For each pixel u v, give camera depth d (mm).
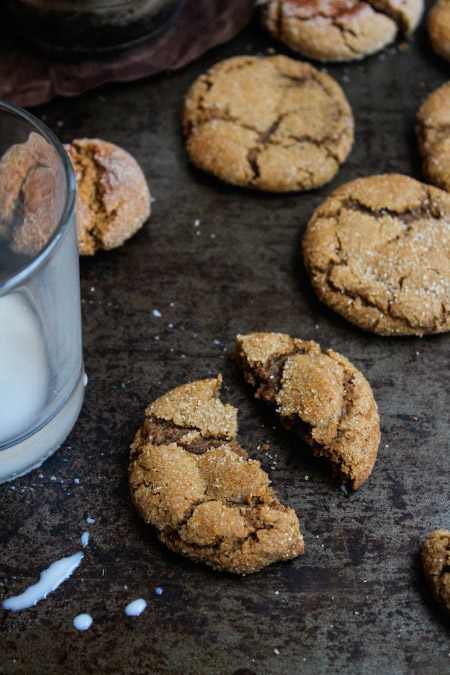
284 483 436
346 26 560
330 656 402
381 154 534
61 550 420
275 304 484
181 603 410
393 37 573
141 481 424
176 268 492
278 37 569
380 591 416
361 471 430
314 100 535
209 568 417
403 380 465
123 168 497
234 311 481
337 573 418
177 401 441
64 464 438
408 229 491
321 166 514
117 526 425
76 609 408
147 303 482
